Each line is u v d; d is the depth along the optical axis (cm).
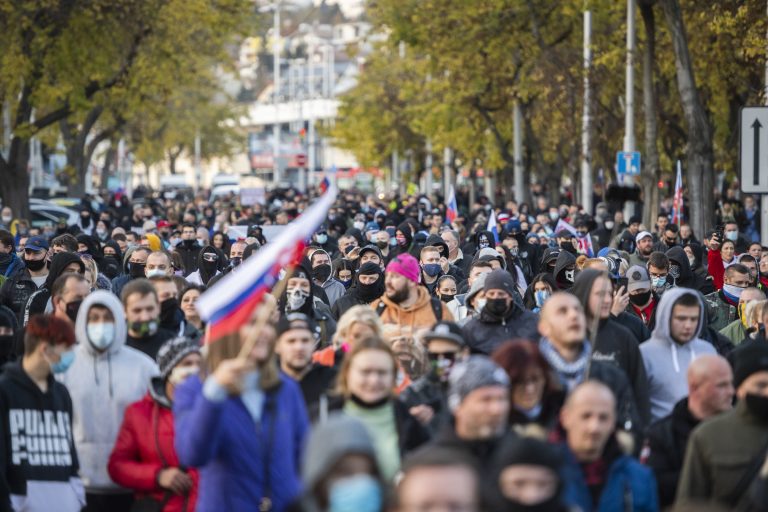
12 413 1941
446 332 1914
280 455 1594
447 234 4391
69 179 11419
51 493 1944
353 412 1708
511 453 1280
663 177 9819
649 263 3409
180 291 2838
